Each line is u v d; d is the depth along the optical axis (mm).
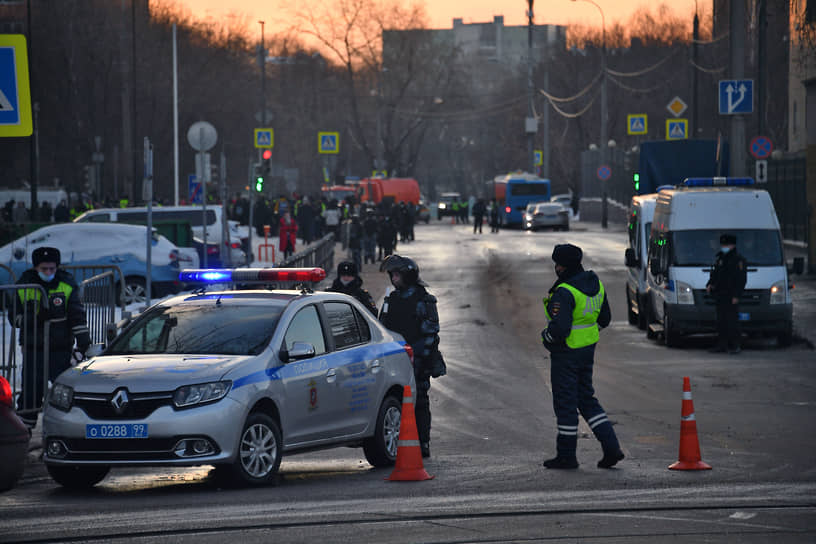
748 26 183250
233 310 29641
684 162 90312
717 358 55625
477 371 51562
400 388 32750
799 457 31234
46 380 35562
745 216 61344
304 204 152000
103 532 21641
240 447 26844
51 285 35750
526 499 24859
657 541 20406
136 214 92312
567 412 29688
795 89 132375
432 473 29375
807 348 59438
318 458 34656
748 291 59062
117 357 28422
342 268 36906
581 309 29578
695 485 26562
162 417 26109
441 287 94312
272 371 27922
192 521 22641
